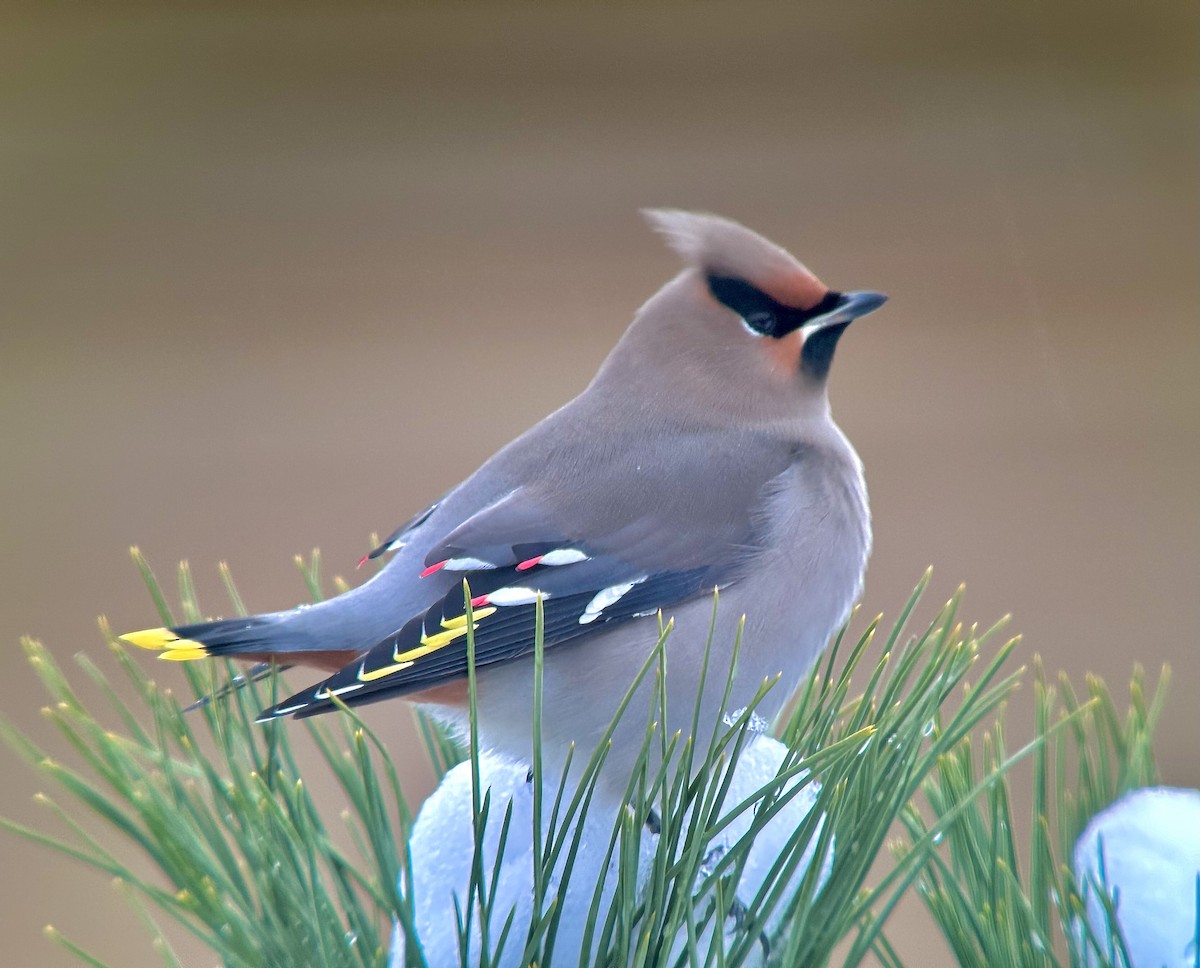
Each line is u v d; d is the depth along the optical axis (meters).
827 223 12.91
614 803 5.68
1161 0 12.84
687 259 6.92
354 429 12.88
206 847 3.54
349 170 13.14
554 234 13.04
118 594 12.27
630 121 13.05
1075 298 12.71
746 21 12.98
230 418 12.90
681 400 6.58
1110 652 11.74
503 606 5.75
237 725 3.98
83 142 13.18
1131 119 12.83
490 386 12.90
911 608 3.74
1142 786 3.77
